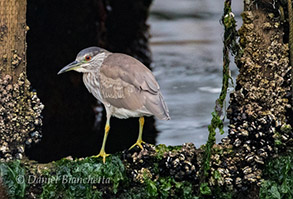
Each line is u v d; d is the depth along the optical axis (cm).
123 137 1708
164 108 1116
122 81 1145
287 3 1113
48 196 1127
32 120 1147
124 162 1142
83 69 1211
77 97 1880
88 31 2027
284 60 1125
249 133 1129
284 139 1126
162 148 1152
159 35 2661
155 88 1121
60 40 1980
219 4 2989
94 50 1209
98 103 1884
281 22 1117
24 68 1129
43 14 1972
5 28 1098
